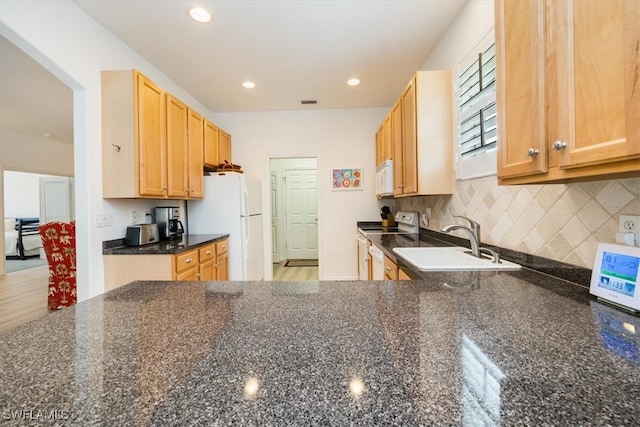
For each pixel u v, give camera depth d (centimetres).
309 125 440
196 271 271
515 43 105
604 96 70
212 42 256
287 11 217
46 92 338
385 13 220
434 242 248
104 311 87
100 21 225
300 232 646
